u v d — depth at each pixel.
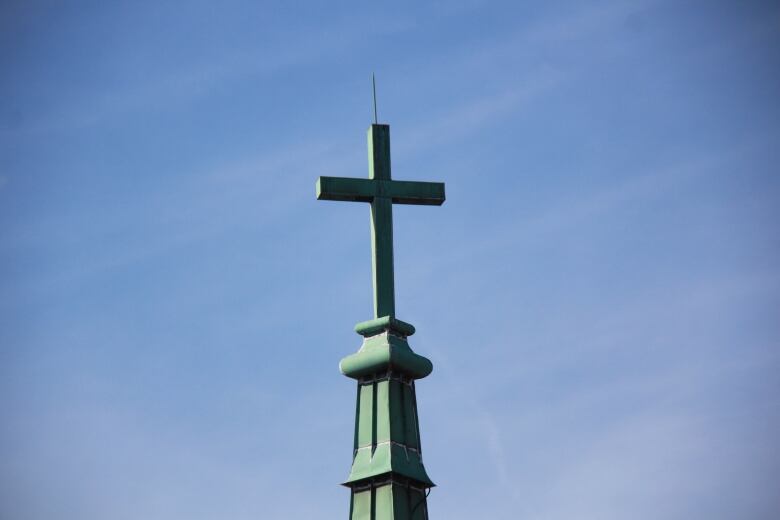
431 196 58.94
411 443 55.34
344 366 56.12
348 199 58.44
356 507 54.44
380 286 57.06
